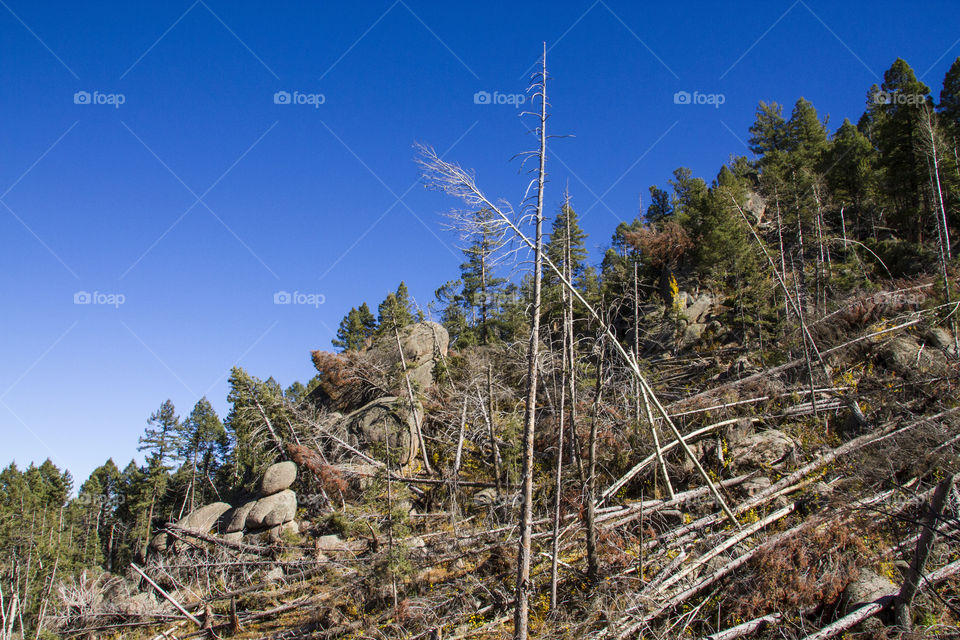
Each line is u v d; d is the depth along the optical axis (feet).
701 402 73.67
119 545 184.14
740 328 114.42
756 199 148.66
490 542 63.10
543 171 42.70
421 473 94.43
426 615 51.78
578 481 58.49
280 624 61.16
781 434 63.93
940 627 35.91
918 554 35.37
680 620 42.75
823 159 153.38
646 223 192.44
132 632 67.77
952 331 73.10
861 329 79.77
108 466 235.20
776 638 39.27
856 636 36.60
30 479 204.33
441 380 118.01
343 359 121.19
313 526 84.69
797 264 116.06
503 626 49.26
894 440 52.75
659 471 64.23
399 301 134.21
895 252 117.60
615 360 74.69
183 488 174.60
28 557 134.62
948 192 122.93
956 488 42.78
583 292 106.01
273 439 106.01
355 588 58.08
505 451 80.53
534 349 41.39
